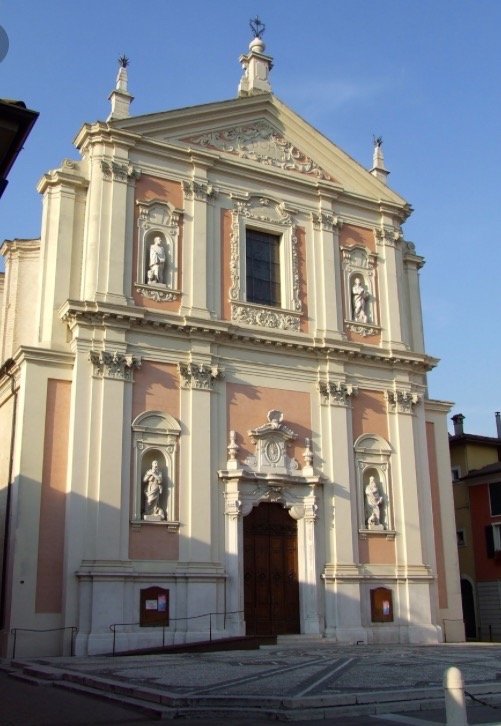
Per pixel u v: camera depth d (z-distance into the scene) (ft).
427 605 96.73
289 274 101.14
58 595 78.59
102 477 81.76
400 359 104.53
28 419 81.87
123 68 98.07
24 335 94.73
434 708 41.16
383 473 100.07
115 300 87.61
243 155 102.78
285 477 91.91
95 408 83.71
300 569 91.20
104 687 49.70
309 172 107.65
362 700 41.09
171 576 82.74
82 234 91.35
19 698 48.29
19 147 32.81
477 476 137.69
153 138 96.27
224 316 95.04
